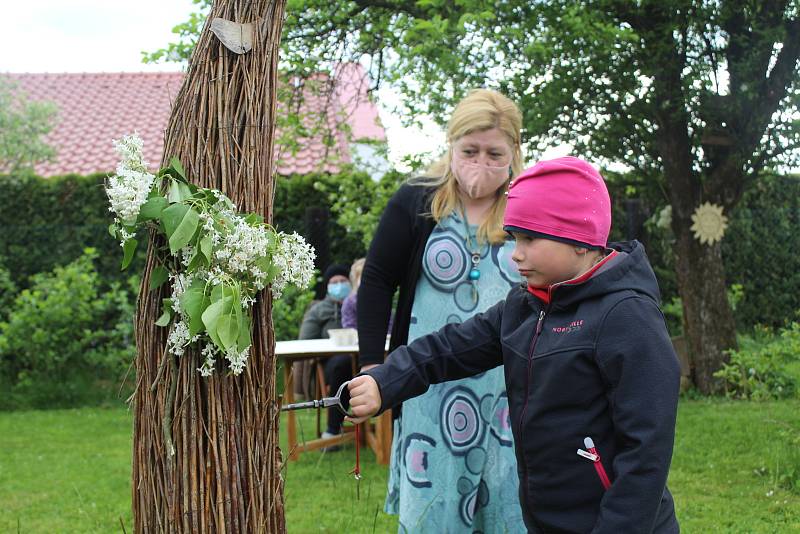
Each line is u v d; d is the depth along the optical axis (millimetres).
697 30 6984
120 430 6754
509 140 2428
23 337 8250
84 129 13648
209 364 1765
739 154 7422
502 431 2391
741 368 6793
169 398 1788
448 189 2500
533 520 1857
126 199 1705
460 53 6266
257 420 1853
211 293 1744
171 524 1779
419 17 6629
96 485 4879
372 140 7949
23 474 5191
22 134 10820
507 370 1920
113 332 8477
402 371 2023
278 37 1955
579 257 1839
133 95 14820
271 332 1894
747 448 5277
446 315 2469
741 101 7234
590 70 6934
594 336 1732
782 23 6707
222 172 1853
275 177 1976
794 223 10891
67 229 9789
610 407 1729
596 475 1731
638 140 7848
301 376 6980
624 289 1747
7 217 9781
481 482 2400
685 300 7980
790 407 5945
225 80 1875
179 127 1885
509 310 1970
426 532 2352
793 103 6949
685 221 7863
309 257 1913
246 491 1828
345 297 6605
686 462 5031
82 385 8281
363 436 5820
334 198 8469
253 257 1775
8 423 7137
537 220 1821
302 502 4266
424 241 2510
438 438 2373
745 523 3803
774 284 10938
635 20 6863
